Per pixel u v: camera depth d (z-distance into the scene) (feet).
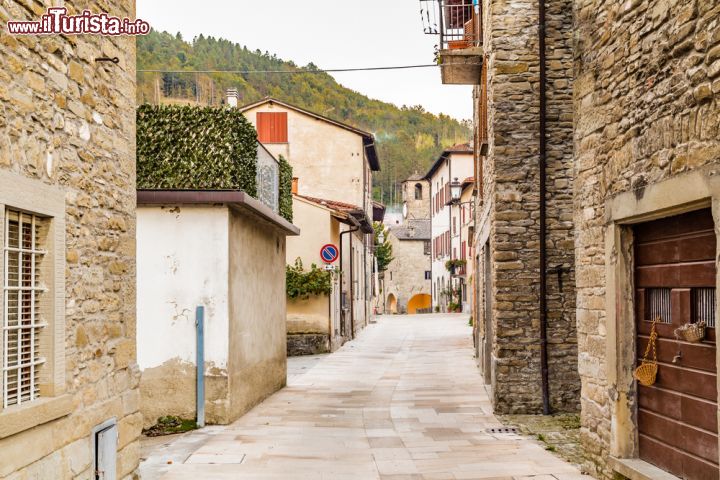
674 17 16.49
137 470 20.67
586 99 22.29
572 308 35.17
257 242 38.58
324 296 66.39
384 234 167.53
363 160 101.60
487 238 42.24
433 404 38.24
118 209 19.79
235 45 268.41
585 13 22.24
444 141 381.81
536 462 24.26
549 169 35.53
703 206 15.66
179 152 32.24
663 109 17.08
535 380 35.19
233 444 27.78
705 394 16.33
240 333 34.35
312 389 44.45
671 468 17.88
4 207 13.67
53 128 15.87
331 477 22.50
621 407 19.75
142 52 166.61
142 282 31.96
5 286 14.02
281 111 98.73
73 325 16.81
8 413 13.56
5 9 13.79
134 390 20.59
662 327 18.42
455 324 109.50
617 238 19.94
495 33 35.88
